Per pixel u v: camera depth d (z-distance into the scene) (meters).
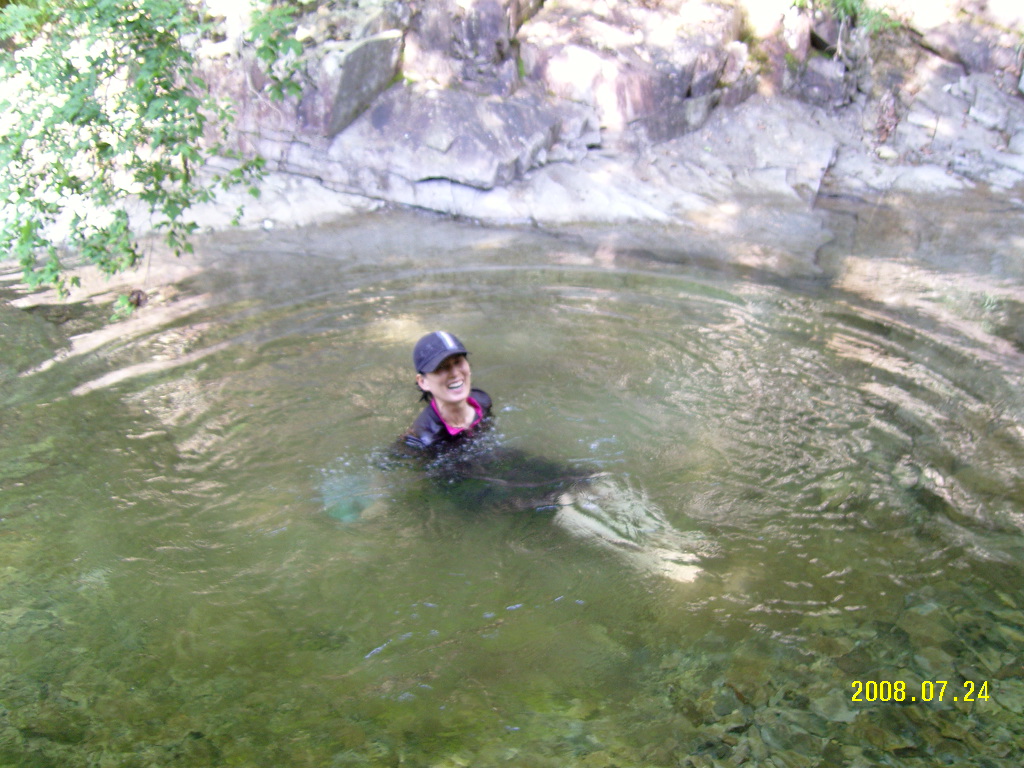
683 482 4.59
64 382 5.66
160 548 4.09
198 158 5.77
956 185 10.21
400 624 3.64
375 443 4.98
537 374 5.78
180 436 5.03
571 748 3.04
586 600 3.77
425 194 9.34
